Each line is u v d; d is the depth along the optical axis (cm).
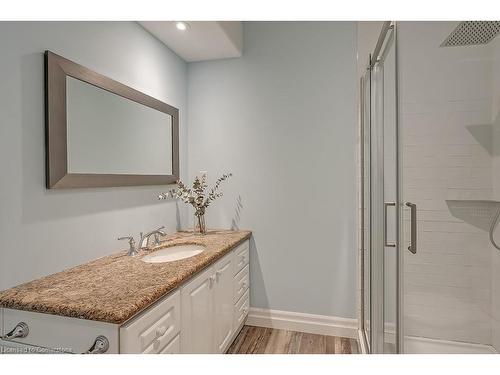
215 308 184
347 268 241
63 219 146
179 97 259
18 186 125
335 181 242
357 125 235
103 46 172
